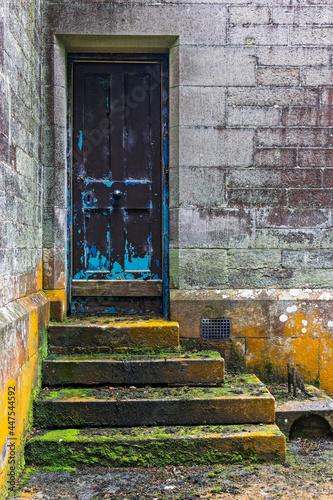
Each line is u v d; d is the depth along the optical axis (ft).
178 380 11.51
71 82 13.78
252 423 10.69
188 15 13.10
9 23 9.45
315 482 9.31
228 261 13.30
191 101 13.19
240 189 13.29
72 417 10.52
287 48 13.25
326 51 13.30
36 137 12.14
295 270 13.38
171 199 13.41
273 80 13.28
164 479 9.41
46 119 12.98
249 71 13.24
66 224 13.57
